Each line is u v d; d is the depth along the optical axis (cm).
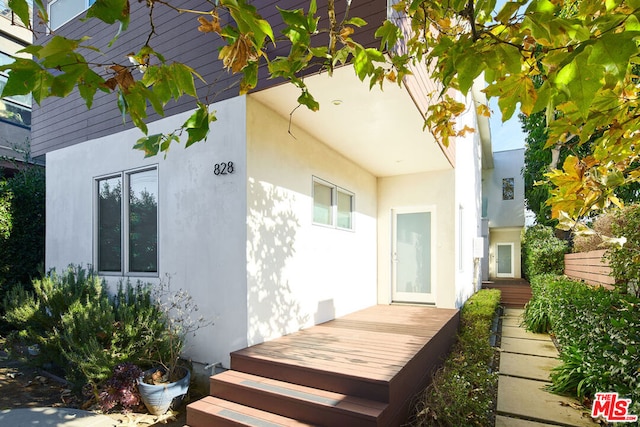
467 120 970
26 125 959
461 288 816
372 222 769
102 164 547
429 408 322
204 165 441
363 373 319
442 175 745
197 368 425
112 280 522
